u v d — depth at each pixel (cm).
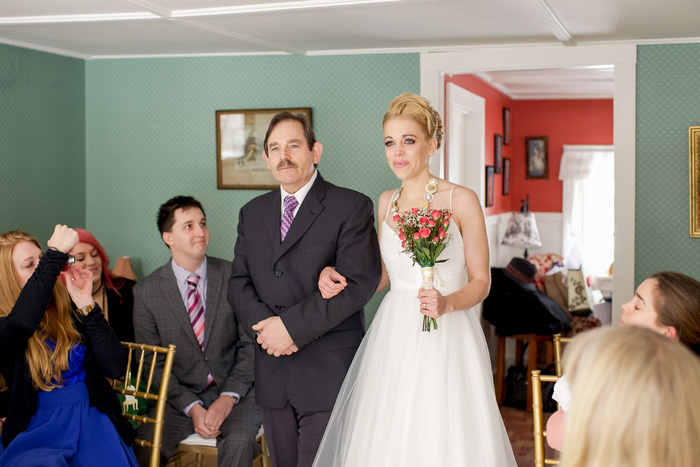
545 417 520
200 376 341
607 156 784
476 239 258
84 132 502
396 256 265
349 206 279
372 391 260
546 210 802
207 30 388
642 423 95
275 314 279
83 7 333
